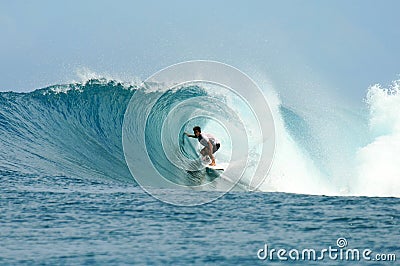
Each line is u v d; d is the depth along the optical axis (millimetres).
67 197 55375
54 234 43031
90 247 39969
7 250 39188
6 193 56688
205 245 40656
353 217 49188
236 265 36719
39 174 66188
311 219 48344
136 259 37562
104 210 50469
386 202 55594
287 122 76438
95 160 72750
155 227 45094
